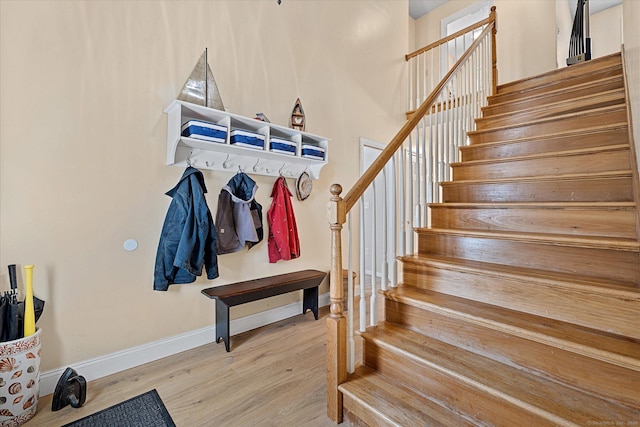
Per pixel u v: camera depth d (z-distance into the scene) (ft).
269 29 9.58
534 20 14.57
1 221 5.58
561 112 8.43
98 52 6.58
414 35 19.98
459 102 9.52
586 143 6.85
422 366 4.69
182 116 7.73
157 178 7.41
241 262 9.00
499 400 3.87
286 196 9.84
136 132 7.08
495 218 6.40
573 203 5.42
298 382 6.34
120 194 6.88
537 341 4.06
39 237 5.93
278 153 8.75
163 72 7.45
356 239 12.85
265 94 9.43
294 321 9.87
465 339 4.86
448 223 7.20
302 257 10.66
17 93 5.70
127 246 6.97
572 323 4.35
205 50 8.08
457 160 9.06
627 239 4.75
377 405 4.48
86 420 5.20
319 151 9.95
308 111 10.72
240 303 7.97
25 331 5.31
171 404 5.63
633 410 3.43
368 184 5.64
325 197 11.42
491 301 5.16
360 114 12.84
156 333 7.40
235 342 8.30
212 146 7.72
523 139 7.73
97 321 6.59
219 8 8.44
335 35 11.80
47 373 5.98
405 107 15.25
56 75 6.10
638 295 3.82
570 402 3.58
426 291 5.90
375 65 13.61
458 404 4.31
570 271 4.96
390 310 5.96
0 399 4.90
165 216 7.50
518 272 4.99
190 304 7.97
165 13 7.50
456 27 19.13
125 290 6.95
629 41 6.05
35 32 5.87
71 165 6.27
